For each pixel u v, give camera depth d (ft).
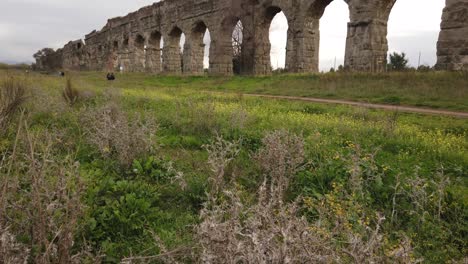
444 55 71.00
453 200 18.69
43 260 10.34
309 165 22.93
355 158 20.39
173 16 148.56
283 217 9.72
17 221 11.91
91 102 45.68
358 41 85.35
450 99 54.19
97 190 17.19
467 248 15.16
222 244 9.08
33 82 61.16
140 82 111.65
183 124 34.30
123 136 22.33
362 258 9.43
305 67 100.42
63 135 23.85
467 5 67.46
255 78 96.94
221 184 17.83
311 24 100.07
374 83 68.54
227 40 126.41
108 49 211.82
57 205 12.30
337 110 47.52
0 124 23.59
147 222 15.69
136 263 12.82
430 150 28.32
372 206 18.45
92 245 13.71
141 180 19.93
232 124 32.65
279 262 8.07
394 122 35.55
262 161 21.25
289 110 48.21
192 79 114.01
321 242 9.96
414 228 16.40
